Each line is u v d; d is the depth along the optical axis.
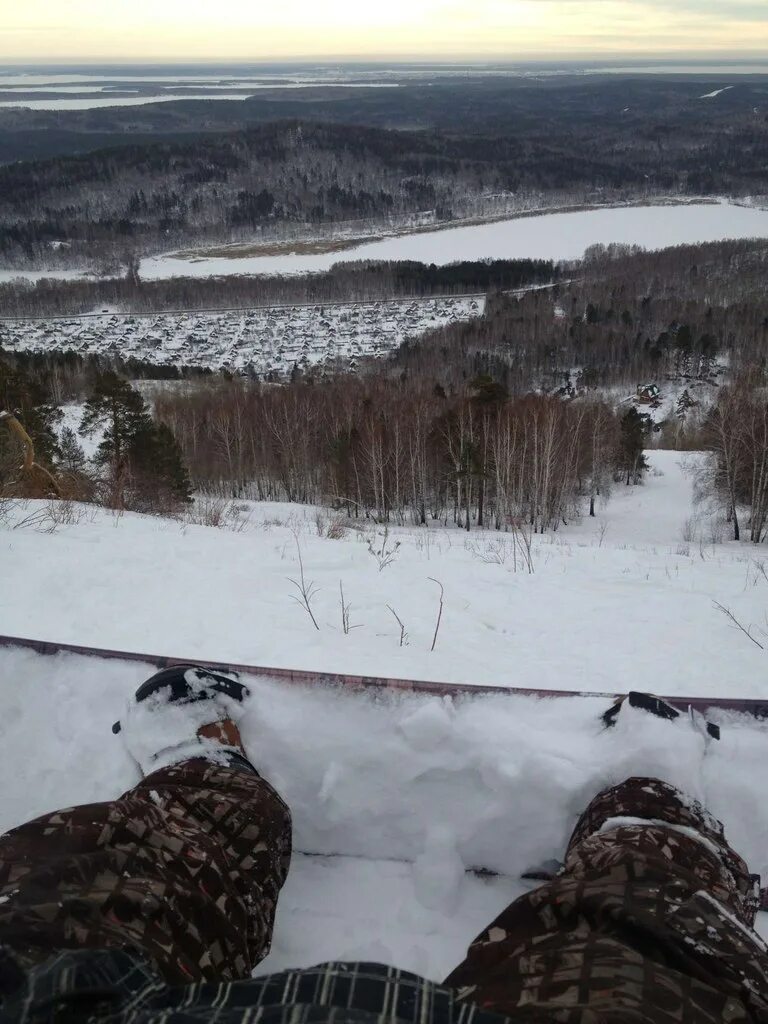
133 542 5.09
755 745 2.00
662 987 0.98
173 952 1.08
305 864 1.91
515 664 3.41
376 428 26.23
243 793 1.68
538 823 1.91
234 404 35.19
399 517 26.08
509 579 5.25
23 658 2.43
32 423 20.14
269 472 33.12
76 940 1.00
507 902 1.82
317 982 0.91
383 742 2.04
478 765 1.98
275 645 3.23
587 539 21.25
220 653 3.10
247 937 1.29
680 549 11.77
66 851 1.21
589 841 1.55
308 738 2.05
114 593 3.83
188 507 13.41
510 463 25.16
